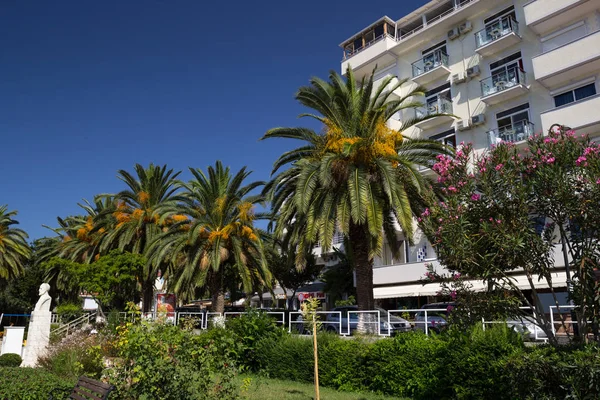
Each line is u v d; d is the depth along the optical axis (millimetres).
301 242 17812
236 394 7180
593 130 21594
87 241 34875
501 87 26359
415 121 18531
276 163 18500
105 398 5621
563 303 19875
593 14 23656
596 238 6457
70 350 12383
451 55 30219
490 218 6957
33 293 48219
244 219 25047
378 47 34125
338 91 17312
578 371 5406
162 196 31672
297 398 10406
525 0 26797
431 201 8188
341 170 16734
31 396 7270
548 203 6887
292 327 16766
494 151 7598
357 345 12031
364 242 17781
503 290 7512
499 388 8289
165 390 6215
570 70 23078
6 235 42250
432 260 26141
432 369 9836
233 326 14930
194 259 24797
